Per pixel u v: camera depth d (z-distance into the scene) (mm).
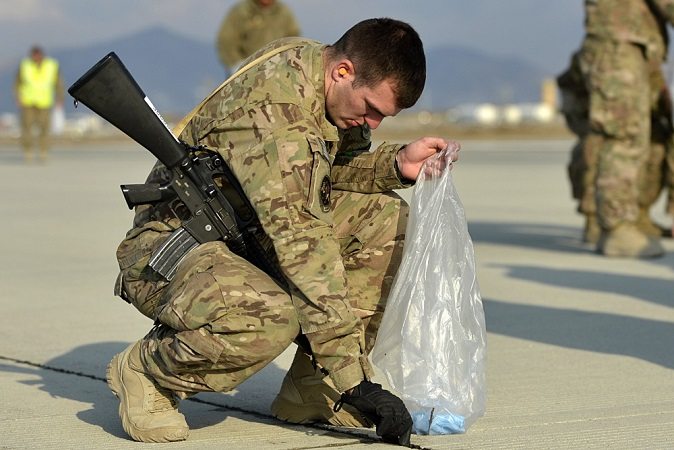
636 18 24750
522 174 57281
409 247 11336
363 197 11727
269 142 10477
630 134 25312
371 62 10414
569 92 27953
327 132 10820
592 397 13008
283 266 10438
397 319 11305
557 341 16406
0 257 26297
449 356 11258
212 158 10930
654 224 29109
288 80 10664
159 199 10953
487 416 12133
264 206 10422
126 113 10773
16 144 120375
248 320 10438
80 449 10984
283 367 15000
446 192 11344
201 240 10953
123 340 16734
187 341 10531
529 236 30406
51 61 72438
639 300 19844
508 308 19172
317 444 11023
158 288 11148
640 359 15148
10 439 11383
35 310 19344
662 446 10828
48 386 13859
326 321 10383
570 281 22172
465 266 11383
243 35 34719
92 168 64875
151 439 11164
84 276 23281
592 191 28016
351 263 11594
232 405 12828
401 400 10539
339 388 10570
